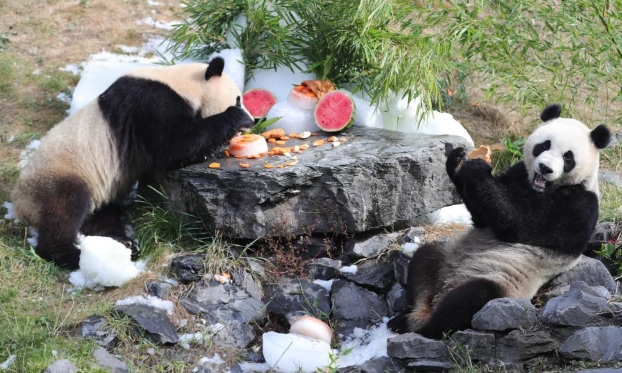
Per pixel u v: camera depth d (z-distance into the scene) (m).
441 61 7.88
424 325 5.90
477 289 5.82
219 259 6.68
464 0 8.66
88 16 10.23
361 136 7.54
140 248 6.97
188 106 7.14
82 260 6.54
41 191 6.86
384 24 7.96
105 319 6.07
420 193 7.18
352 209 6.86
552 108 6.44
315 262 6.81
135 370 5.74
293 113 7.59
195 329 6.21
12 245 7.00
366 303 6.55
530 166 6.16
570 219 6.01
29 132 8.52
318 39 8.02
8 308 6.22
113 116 7.08
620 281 6.58
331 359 5.83
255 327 6.42
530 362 5.53
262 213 6.77
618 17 8.18
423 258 6.41
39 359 5.61
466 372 5.47
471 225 7.28
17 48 9.64
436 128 8.01
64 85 9.13
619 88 9.51
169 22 10.31
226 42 8.44
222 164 6.95
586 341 5.34
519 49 9.34
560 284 6.23
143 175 7.48
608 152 8.50
